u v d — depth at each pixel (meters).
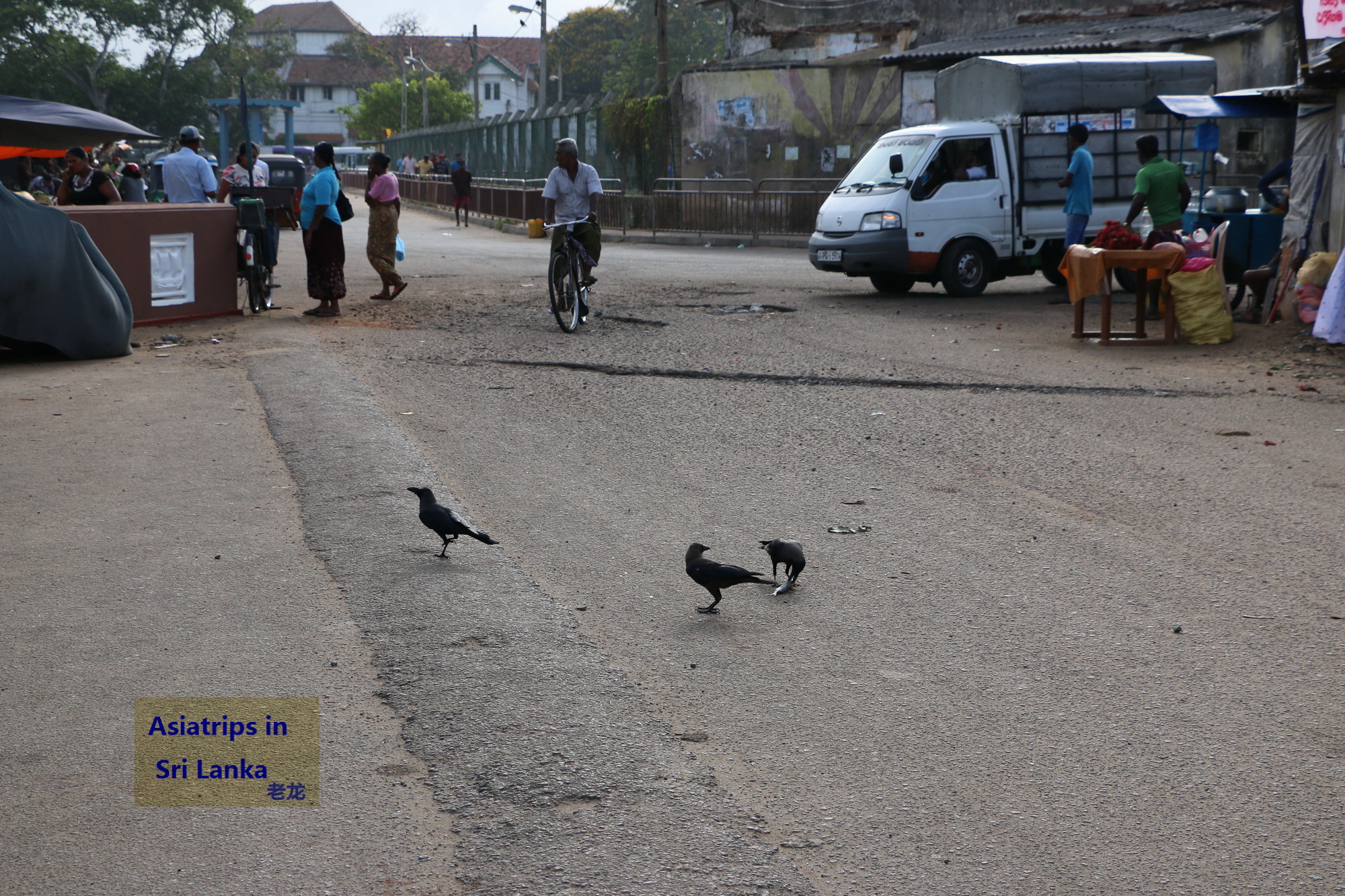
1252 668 4.03
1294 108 14.08
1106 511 6.00
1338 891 2.73
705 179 30.17
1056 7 29.95
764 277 19.06
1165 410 8.52
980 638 4.30
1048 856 2.87
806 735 3.51
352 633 4.29
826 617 4.52
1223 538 5.53
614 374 10.03
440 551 5.22
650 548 5.36
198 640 4.23
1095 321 13.30
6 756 3.39
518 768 3.27
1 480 6.36
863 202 15.27
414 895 2.70
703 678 3.94
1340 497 6.23
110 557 5.15
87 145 15.37
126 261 11.88
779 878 2.75
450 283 17.62
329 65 123.75
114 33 81.75
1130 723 3.60
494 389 9.30
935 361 10.66
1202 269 11.34
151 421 7.80
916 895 2.70
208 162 14.92
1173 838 2.96
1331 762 3.36
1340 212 11.82
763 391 9.30
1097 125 15.70
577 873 2.77
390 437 7.30
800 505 6.11
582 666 3.98
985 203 15.45
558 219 12.55
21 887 2.75
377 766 3.31
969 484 6.54
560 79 92.62
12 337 9.79
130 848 2.92
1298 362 10.31
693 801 3.10
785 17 35.28
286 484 6.32
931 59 27.83
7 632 4.30
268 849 2.90
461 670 3.94
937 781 3.23
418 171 58.38
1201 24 23.61
